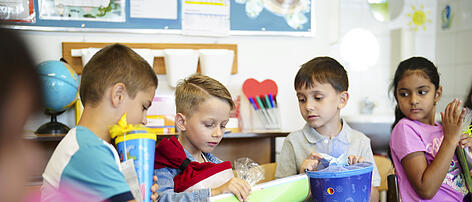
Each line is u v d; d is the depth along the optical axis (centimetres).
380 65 330
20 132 38
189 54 222
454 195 142
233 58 241
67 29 221
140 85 97
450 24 329
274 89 243
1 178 37
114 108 94
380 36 332
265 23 250
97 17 224
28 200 40
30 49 38
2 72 36
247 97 240
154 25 232
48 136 177
